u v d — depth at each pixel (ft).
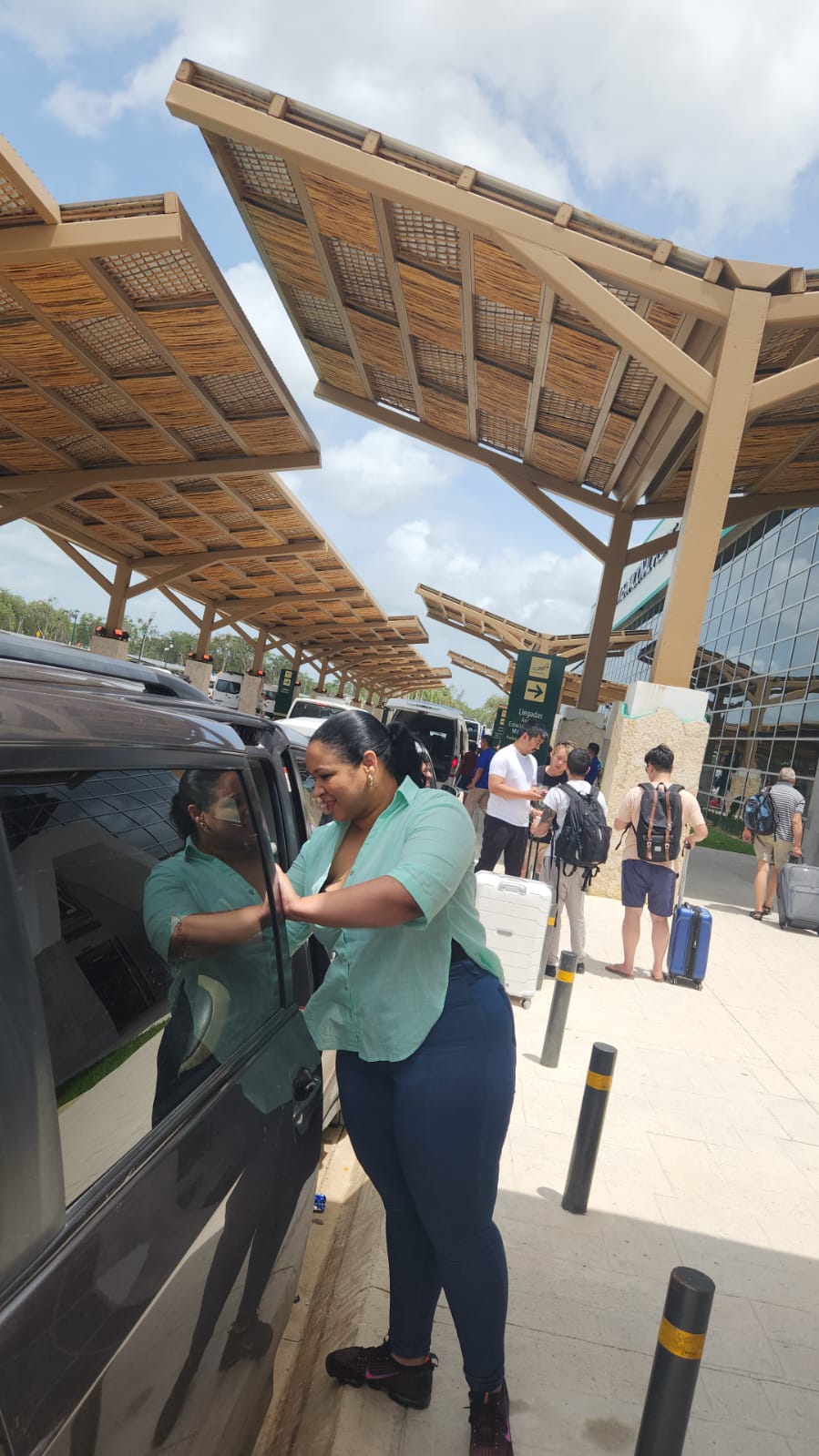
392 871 6.98
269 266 45.93
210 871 6.23
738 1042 21.17
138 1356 4.26
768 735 82.79
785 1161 15.48
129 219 36.01
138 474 67.67
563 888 24.82
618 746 37.73
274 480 71.56
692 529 36.58
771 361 42.34
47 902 4.23
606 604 62.90
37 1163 3.73
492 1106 7.43
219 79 32.89
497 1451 7.97
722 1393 9.55
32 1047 3.81
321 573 111.24
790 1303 11.43
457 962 7.64
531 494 62.59
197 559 98.12
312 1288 11.28
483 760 41.39
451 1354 9.58
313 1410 8.70
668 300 35.22
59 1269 3.76
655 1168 14.56
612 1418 8.92
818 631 73.05
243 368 49.90
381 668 261.85
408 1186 7.66
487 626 117.70
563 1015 18.07
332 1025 7.55
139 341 47.39
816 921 36.58
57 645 7.49
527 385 48.88
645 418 48.06
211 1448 5.48
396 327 47.03
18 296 42.27
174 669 157.28
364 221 37.73
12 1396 3.30
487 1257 7.68
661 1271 11.71
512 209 34.09
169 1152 4.97
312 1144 7.52
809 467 55.26
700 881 50.42
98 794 4.91
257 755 8.38
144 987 5.01
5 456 66.64
